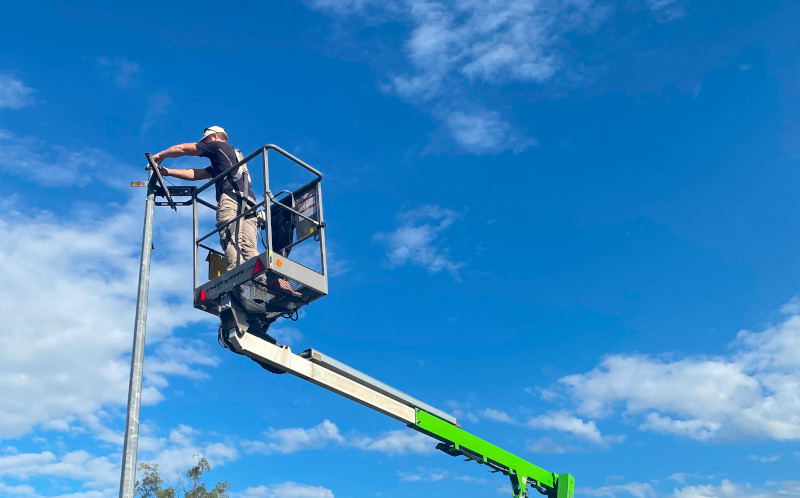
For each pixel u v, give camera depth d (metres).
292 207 12.62
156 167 11.79
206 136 12.79
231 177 12.31
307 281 11.66
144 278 10.88
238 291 11.86
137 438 9.88
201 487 33.91
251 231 12.31
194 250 12.34
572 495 19.12
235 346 11.65
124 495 9.48
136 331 10.46
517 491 18.14
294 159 11.99
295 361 12.63
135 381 10.15
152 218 11.46
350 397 13.84
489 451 17.53
